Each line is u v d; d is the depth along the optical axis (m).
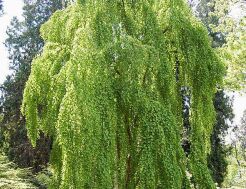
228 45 15.67
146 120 7.35
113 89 7.53
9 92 22.39
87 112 6.81
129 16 8.41
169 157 7.27
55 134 8.72
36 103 8.35
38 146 19.62
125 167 7.80
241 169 23.70
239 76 15.61
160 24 8.64
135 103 7.48
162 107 7.56
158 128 7.27
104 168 6.82
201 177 8.05
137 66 7.48
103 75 7.38
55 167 8.60
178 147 7.58
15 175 12.38
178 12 8.59
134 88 7.50
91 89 7.06
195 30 8.61
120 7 8.52
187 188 7.87
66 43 8.45
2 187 10.84
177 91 8.91
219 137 21.06
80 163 6.73
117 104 7.62
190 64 8.31
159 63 7.79
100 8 8.08
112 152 7.05
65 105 6.88
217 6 16.86
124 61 7.51
